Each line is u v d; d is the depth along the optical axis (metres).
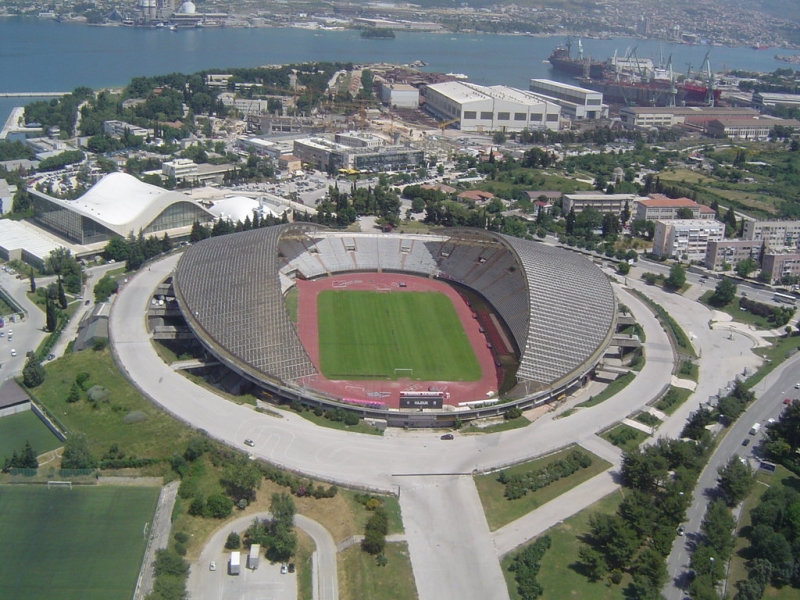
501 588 196.00
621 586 198.25
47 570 194.12
